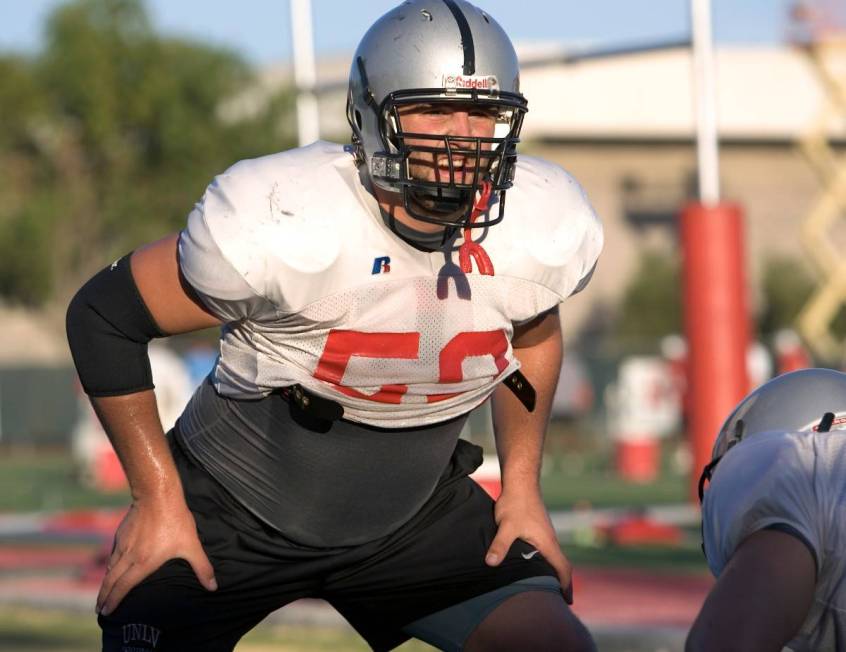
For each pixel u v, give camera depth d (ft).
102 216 345.10
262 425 38.32
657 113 419.33
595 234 39.40
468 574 40.34
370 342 36.40
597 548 115.03
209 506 39.58
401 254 36.22
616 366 288.51
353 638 74.28
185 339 336.29
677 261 387.96
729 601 28.73
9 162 343.26
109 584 38.19
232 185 35.58
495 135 36.83
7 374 314.76
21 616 84.07
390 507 39.68
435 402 37.88
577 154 419.54
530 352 41.55
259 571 39.73
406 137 35.04
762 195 428.97
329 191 35.96
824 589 30.22
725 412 122.93
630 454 219.00
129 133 344.08
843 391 32.76
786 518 29.89
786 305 387.75
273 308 35.91
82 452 217.36
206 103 343.87
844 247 417.49
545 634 38.88
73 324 37.19
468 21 35.29
